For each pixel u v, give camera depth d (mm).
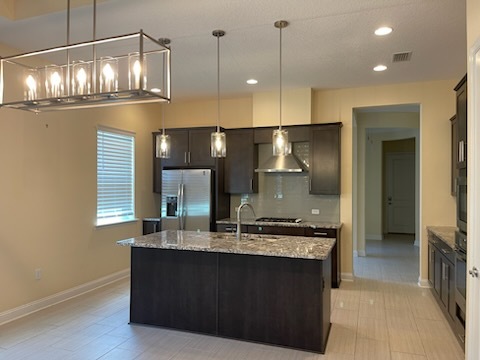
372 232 9578
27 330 3553
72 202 4598
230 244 3424
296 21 3201
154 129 6398
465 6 2918
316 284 3127
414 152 10539
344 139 5488
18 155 3896
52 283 4309
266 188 5965
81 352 3102
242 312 3357
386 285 5203
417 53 3980
